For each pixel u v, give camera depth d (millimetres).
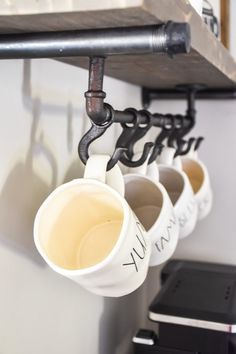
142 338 781
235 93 950
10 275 516
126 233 466
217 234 1030
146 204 666
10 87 498
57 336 636
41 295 588
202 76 750
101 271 458
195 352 755
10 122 500
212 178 1019
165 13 360
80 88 669
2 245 499
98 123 493
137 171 658
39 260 577
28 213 544
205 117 1006
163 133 783
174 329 772
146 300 1049
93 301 758
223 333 748
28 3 338
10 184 506
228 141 1000
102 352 807
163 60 582
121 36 372
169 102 1004
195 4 526
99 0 324
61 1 332
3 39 408
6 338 513
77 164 669
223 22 942
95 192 507
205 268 973
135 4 318
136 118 599
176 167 789
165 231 622
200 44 500
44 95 569
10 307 519
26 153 534
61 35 392
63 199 506
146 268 527
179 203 742
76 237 549
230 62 746
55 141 603
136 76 761
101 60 447
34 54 406
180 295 834
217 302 802
